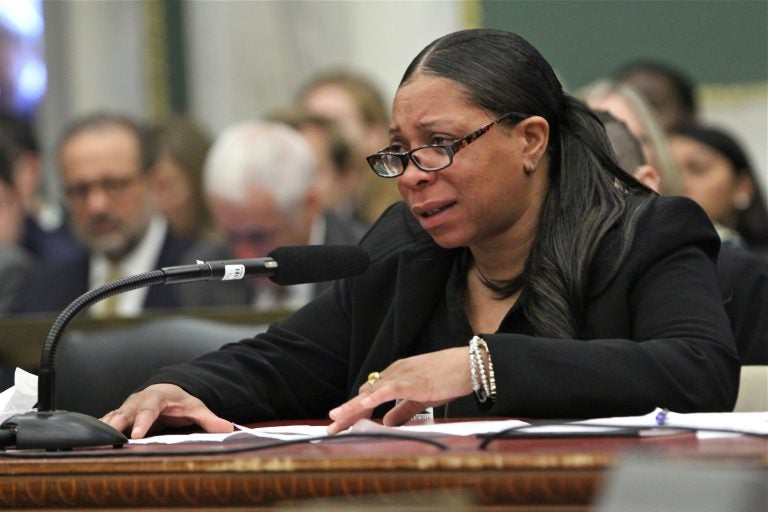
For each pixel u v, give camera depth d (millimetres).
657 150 11242
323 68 21141
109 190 15922
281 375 7590
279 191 14398
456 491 4156
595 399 5887
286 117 17422
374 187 17641
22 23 22031
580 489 4066
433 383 5875
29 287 15945
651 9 20062
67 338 9391
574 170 7215
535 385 5867
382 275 7676
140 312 15055
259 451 4805
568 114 7336
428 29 20781
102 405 9250
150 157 16109
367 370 7457
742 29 19750
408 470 4203
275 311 11766
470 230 6988
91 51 21750
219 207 14547
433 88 6875
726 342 6434
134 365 9297
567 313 6934
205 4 21438
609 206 7109
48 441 5312
